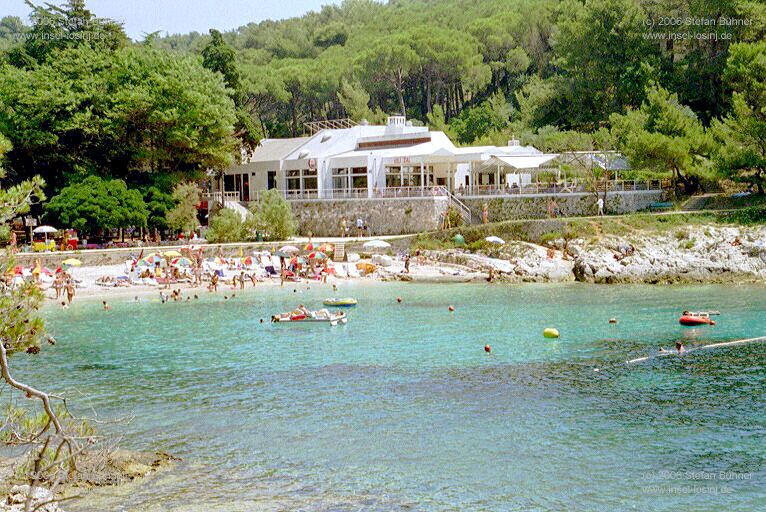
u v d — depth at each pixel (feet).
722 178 270.05
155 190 288.30
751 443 93.50
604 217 262.47
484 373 127.54
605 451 91.71
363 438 97.19
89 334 165.58
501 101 467.11
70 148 298.56
